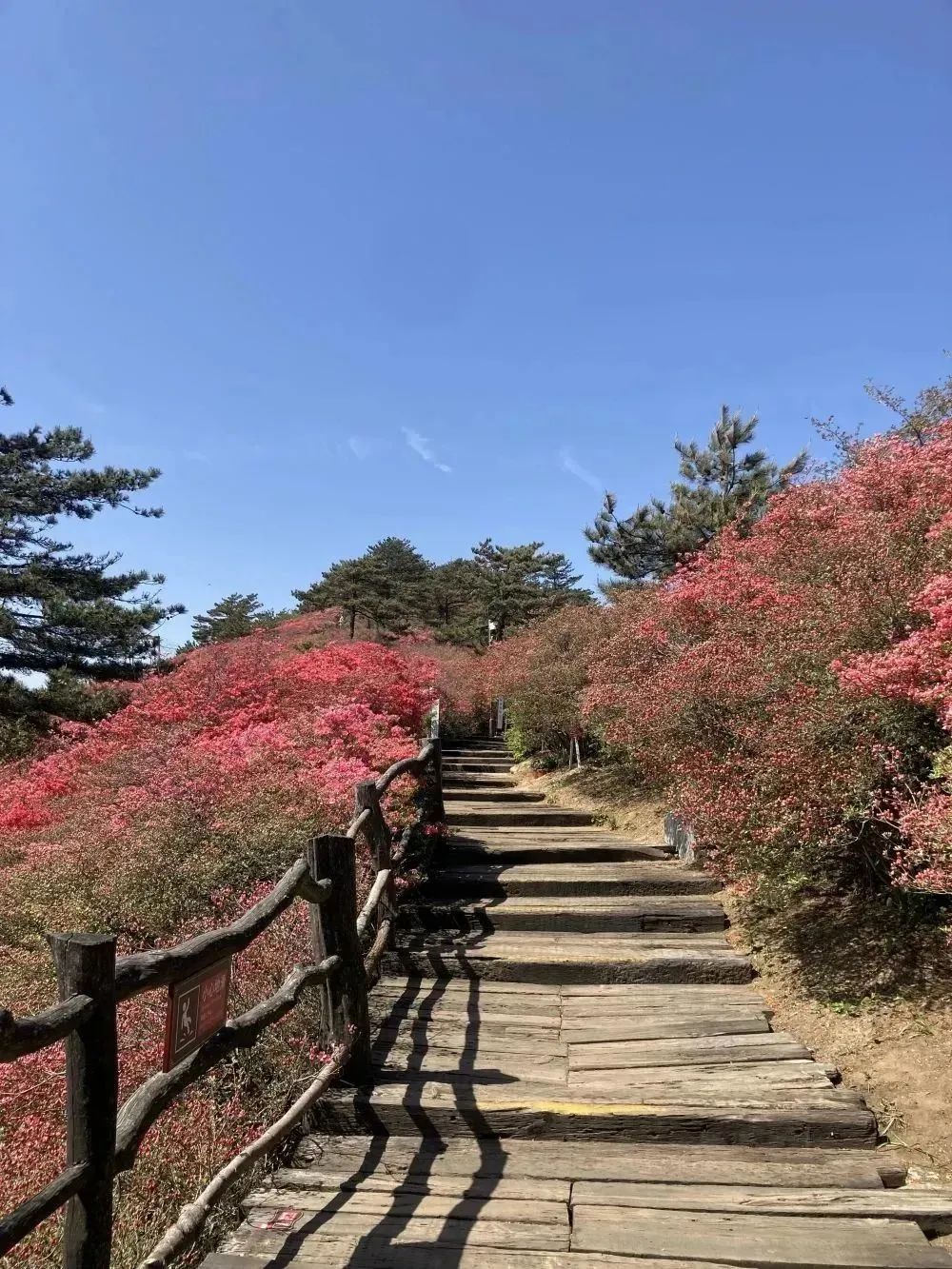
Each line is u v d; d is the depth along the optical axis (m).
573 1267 2.44
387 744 7.19
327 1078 3.20
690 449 15.97
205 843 5.01
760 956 4.68
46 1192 1.65
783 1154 3.03
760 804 4.11
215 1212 2.78
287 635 23.42
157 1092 2.07
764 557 5.93
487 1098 3.32
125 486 16.17
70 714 14.55
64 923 4.61
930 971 3.92
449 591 41.88
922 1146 3.01
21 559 15.86
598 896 5.73
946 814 3.11
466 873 6.05
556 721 10.16
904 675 3.44
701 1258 2.46
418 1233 2.62
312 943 3.45
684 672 5.21
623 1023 4.00
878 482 4.85
